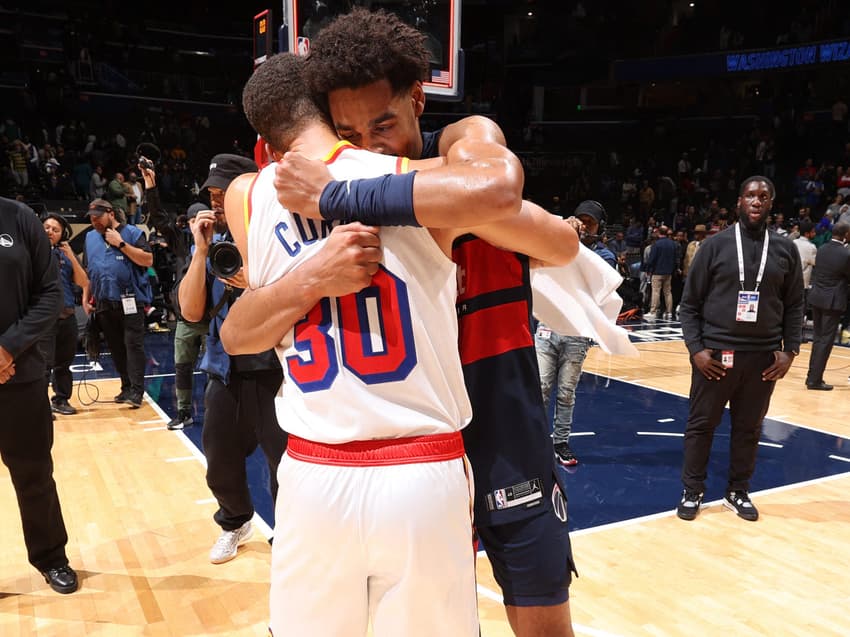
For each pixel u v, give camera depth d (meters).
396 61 1.28
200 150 19.23
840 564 3.40
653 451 5.28
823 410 6.58
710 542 3.64
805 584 3.19
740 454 4.04
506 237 1.34
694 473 3.98
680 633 2.77
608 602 3.01
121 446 5.25
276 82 1.36
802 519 3.97
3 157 15.13
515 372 1.55
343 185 1.19
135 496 4.25
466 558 1.27
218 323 3.09
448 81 4.14
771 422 6.12
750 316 3.78
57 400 6.21
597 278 1.73
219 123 20.56
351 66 1.26
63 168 16.03
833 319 7.31
